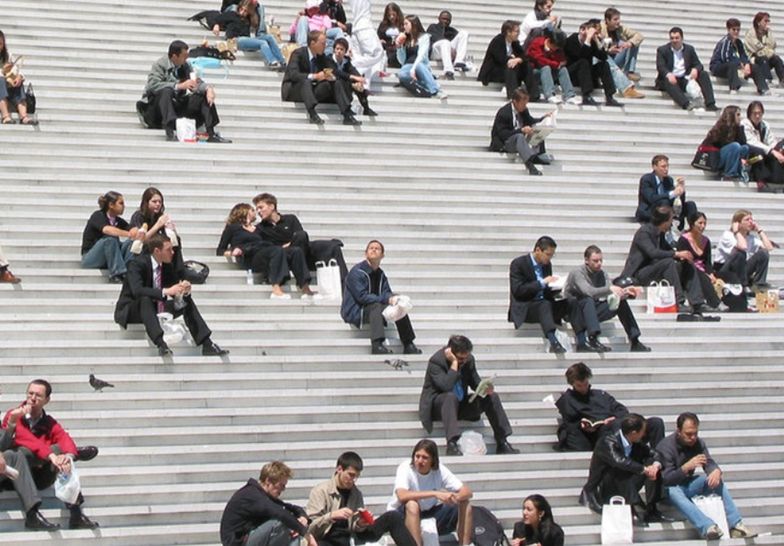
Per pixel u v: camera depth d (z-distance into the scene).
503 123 31.23
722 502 22.62
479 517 21.30
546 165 31.45
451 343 23.08
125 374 22.89
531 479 22.70
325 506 20.42
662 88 35.38
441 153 30.73
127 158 28.11
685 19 40.06
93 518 20.55
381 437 23.06
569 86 33.88
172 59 29.52
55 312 24.16
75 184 27.23
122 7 33.16
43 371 22.59
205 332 23.47
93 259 25.12
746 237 28.89
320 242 26.14
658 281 27.59
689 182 32.34
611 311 25.86
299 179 29.00
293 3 35.78
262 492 19.61
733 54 36.66
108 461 21.52
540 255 25.75
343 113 30.73
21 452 20.11
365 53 32.78
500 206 29.78
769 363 26.52
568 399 23.58
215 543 20.72
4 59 29.05
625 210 30.56
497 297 27.02
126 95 30.12
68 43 31.36
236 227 26.12
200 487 21.31
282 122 30.52
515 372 24.72
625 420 22.31
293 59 31.03
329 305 25.38
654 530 22.41
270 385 23.41
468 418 23.31
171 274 23.77
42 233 25.75
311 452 22.39
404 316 24.48
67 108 29.20
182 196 27.55
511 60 33.34
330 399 23.39
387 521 20.31
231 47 32.09
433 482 21.00
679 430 22.77
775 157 32.78
